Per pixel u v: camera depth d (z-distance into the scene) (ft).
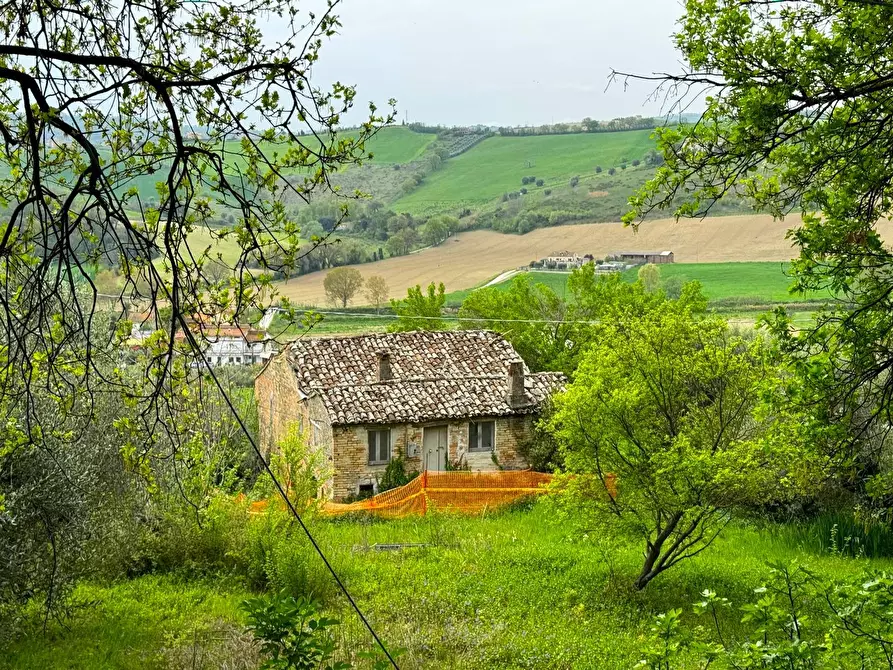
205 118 22.33
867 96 26.91
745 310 230.89
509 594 62.28
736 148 26.91
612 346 63.98
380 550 76.38
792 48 26.25
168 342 22.99
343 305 262.06
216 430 70.59
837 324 30.07
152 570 65.41
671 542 73.36
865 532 79.46
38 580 47.83
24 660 44.73
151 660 45.52
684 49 26.86
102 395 49.83
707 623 55.42
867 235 29.35
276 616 24.66
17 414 43.01
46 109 19.39
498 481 105.60
